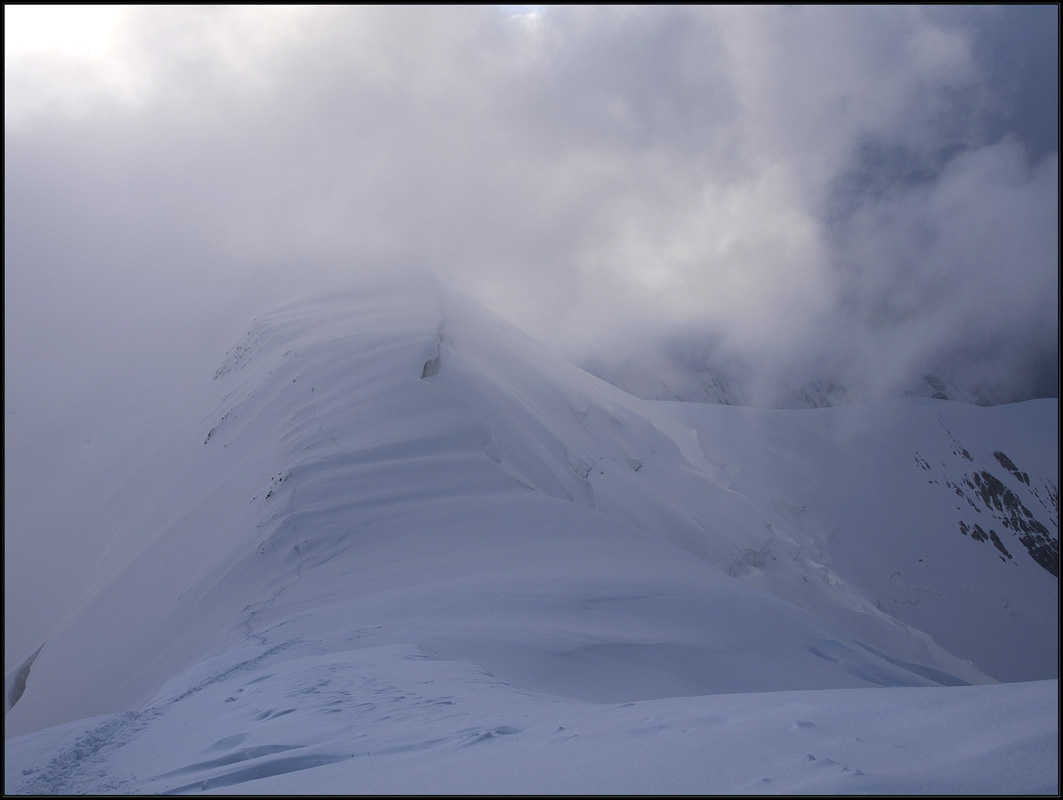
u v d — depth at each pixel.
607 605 19.06
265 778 5.28
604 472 55.78
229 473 40.50
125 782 5.84
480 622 15.95
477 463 34.12
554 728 5.83
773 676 16.53
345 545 26.58
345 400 40.75
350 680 9.24
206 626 24.05
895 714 5.28
